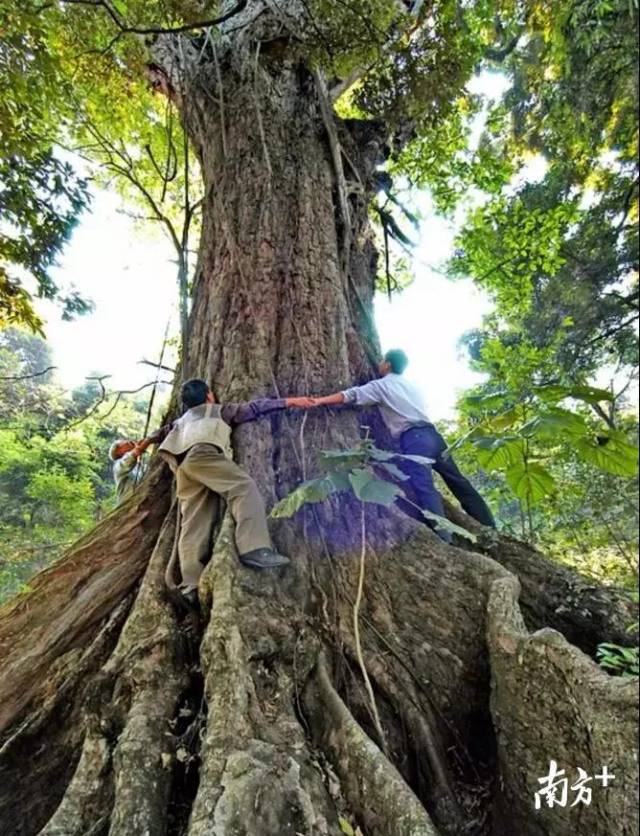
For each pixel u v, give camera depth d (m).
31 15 3.84
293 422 3.19
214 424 2.90
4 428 7.77
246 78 4.94
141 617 2.48
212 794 1.61
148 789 1.79
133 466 4.14
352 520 2.81
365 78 5.37
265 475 2.91
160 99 7.35
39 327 7.08
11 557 5.61
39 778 2.20
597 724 1.71
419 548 2.77
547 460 2.93
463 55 5.15
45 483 6.86
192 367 3.85
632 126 3.01
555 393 1.84
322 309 3.72
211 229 4.40
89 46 5.24
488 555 3.30
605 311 4.54
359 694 2.23
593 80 3.42
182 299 5.34
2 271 6.56
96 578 2.96
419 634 2.44
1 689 2.50
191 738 2.01
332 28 3.97
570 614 2.92
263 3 5.20
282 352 3.53
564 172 7.77
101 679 2.22
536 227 7.38
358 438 3.26
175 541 2.86
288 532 2.71
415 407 3.55
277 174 4.40
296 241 4.05
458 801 2.05
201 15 3.91
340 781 1.83
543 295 7.13
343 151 5.06
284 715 1.99
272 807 1.61
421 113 5.59
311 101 5.04
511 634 2.14
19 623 2.79
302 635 2.30
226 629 2.14
